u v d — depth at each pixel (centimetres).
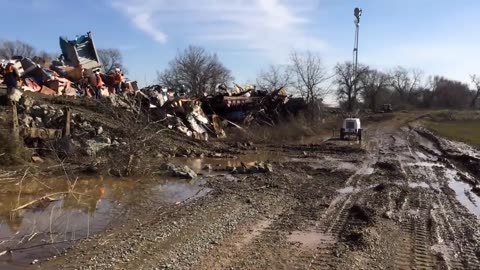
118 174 1619
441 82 14375
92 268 746
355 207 1216
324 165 2194
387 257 834
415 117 9288
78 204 1208
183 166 1752
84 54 3575
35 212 1112
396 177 1800
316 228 1019
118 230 970
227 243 893
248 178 1689
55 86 2673
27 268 745
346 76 9450
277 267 770
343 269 767
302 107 4872
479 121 8562
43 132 1777
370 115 9444
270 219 1091
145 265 762
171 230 968
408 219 1110
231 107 4059
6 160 1529
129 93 3112
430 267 791
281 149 2970
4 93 2172
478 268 793
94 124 2100
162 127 2667
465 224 1074
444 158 2522
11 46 9500
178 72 9200
